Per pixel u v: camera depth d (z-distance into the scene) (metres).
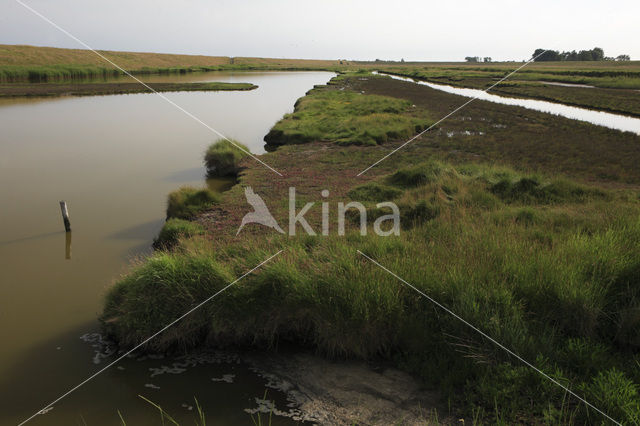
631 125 28.12
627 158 17.80
